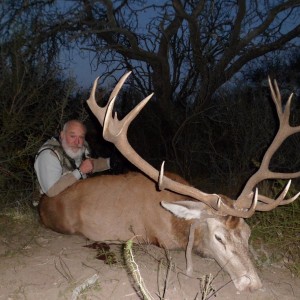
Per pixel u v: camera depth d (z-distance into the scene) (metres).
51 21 5.58
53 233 2.46
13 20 3.89
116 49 5.67
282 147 4.11
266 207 2.05
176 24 5.73
